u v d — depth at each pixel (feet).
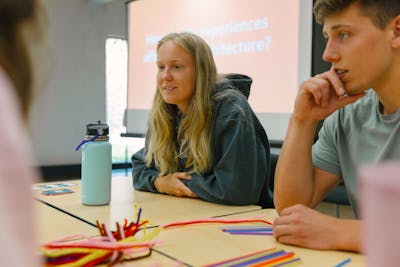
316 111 3.26
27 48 1.12
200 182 4.07
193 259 2.17
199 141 4.54
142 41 13.20
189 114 4.68
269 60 9.70
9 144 0.87
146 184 4.48
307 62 8.89
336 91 3.01
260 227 2.91
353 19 2.70
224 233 2.73
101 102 16.17
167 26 12.33
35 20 1.13
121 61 16.67
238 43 10.37
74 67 15.44
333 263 2.14
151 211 3.49
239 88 5.52
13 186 0.87
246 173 4.12
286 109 9.37
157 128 4.87
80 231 2.77
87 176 3.58
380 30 2.69
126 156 16.15
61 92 15.20
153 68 12.76
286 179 3.31
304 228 2.43
